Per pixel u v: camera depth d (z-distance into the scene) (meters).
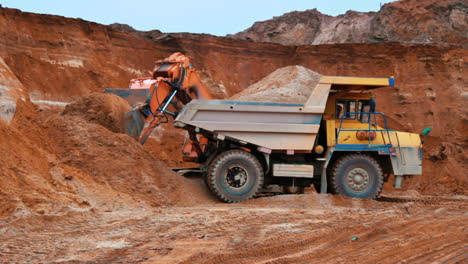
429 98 32.09
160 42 30.27
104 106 12.41
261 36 57.91
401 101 32.00
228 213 8.70
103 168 10.10
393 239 6.47
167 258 5.26
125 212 8.32
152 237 6.41
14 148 8.69
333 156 11.92
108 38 27.73
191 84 13.41
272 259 5.30
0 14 23.73
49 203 7.59
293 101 11.41
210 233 6.75
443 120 31.56
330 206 10.24
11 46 23.42
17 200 7.16
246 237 6.50
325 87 11.30
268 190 11.79
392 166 11.73
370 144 11.62
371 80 11.34
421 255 5.49
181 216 8.19
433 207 10.47
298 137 11.24
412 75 32.97
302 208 9.86
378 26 51.69
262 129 11.14
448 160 26.20
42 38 24.73
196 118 11.14
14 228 6.37
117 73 26.97
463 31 48.03
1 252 5.38
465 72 33.31
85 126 11.18
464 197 15.04
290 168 11.32
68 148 10.37
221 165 10.99
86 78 25.19
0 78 10.24
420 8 50.38
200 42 31.36
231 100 11.43
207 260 5.15
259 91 12.03
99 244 5.93
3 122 9.16
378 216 8.56
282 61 33.53
